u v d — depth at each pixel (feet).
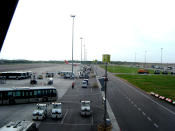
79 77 287.89
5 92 112.06
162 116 89.76
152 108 105.91
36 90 118.93
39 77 258.98
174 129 71.46
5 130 50.37
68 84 211.41
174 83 227.20
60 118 83.56
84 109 87.35
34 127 57.31
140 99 132.26
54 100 123.13
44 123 76.74
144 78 289.53
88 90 171.73
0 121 79.15
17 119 82.17
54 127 71.61
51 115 87.25
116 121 80.28
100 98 133.80
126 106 109.60
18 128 51.72
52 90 122.83
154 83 226.99
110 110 99.60
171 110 102.17
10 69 402.31
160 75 350.84
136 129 70.54
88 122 78.38
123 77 304.71
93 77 303.27
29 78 266.16
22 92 115.24
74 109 101.04
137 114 92.43
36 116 80.33
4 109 100.89
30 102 117.19
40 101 119.44
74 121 79.71
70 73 299.79
